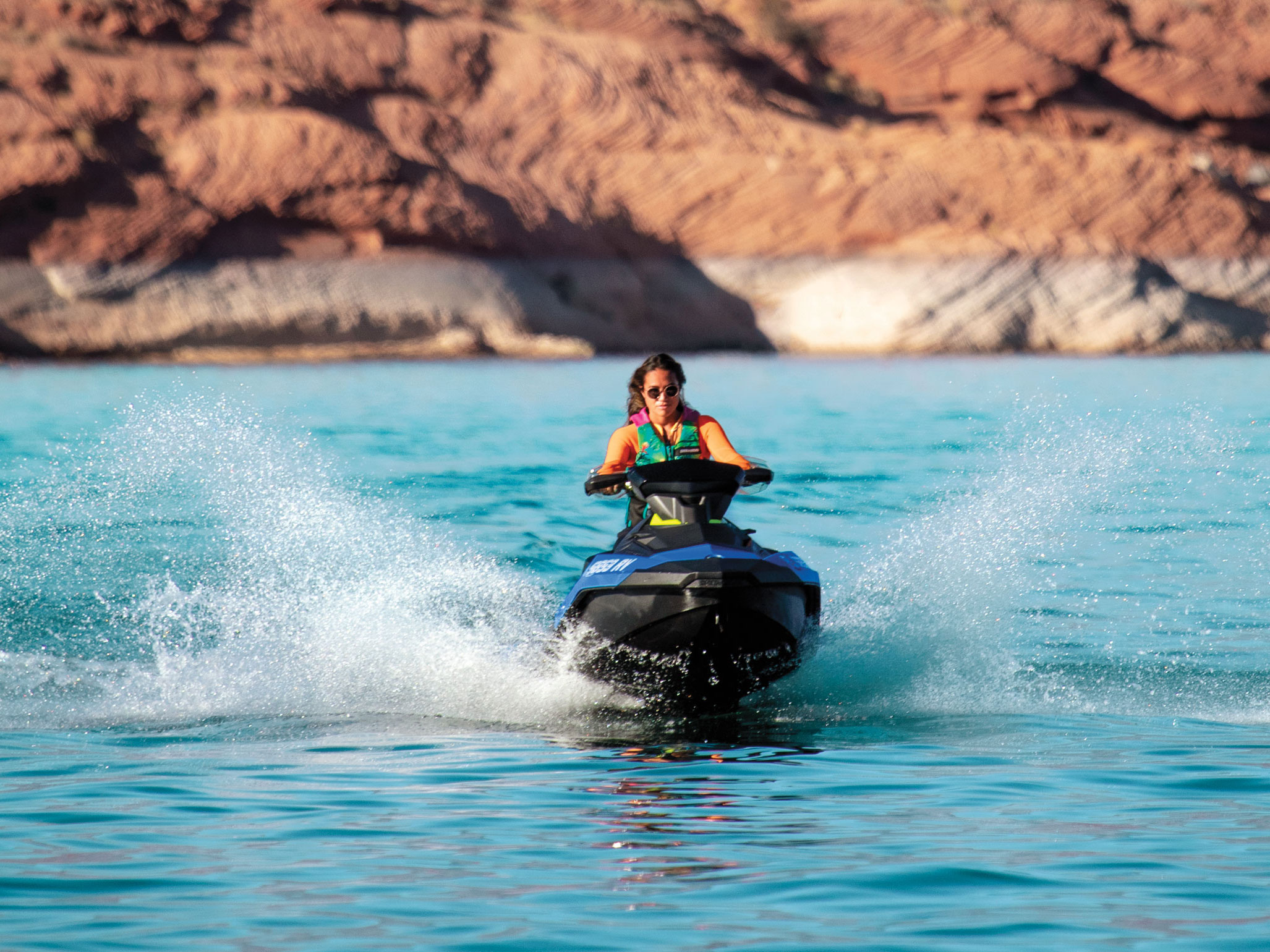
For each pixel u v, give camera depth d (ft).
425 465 114.01
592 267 379.55
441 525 82.38
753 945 25.55
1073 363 308.19
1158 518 87.10
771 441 135.95
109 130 341.21
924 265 382.42
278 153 347.56
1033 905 27.66
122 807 35.06
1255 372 261.03
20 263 326.85
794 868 30.17
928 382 240.12
